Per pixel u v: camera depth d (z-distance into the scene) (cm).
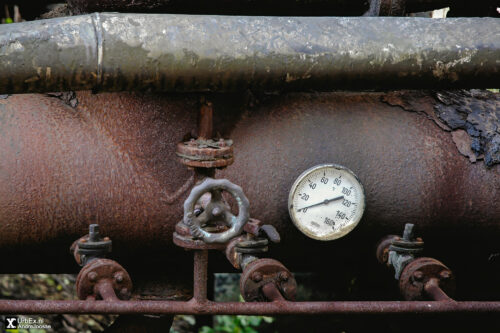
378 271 249
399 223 240
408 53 223
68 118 234
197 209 220
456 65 224
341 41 221
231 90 220
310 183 233
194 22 217
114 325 241
